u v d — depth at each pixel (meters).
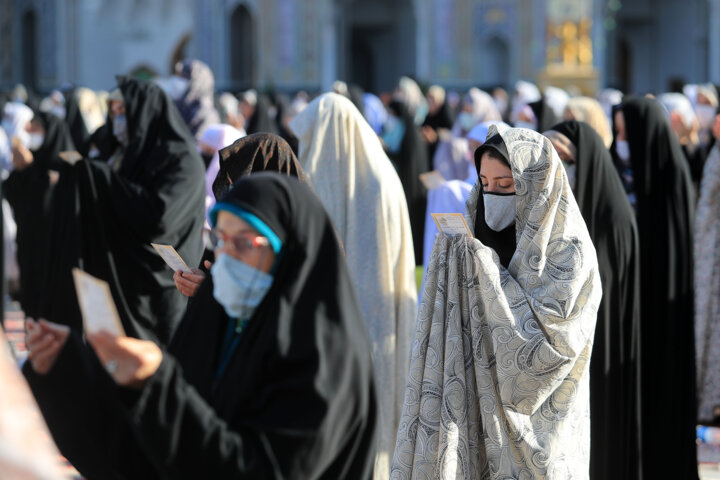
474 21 68.44
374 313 9.53
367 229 9.63
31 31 78.06
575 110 17.28
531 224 7.39
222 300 5.12
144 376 4.50
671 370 11.60
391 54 81.94
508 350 7.19
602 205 9.83
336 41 75.00
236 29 70.69
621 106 12.35
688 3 81.56
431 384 7.43
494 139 7.59
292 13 67.88
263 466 4.68
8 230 22.05
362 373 5.04
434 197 11.74
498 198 7.61
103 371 4.71
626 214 9.88
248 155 8.12
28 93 39.56
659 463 11.39
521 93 33.28
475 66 68.81
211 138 13.79
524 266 7.41
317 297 5.04
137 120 12.41
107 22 77.19
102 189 12.05
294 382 4.85
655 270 11.87
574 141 9.93
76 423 4.64
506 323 7.21
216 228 5.16
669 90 83.06
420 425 7.41
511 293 7.37
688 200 12.10
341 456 5.00
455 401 7.30
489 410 7.26
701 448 14.05
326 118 9.79
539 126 18.75
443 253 7.57
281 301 5.01
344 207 9.70
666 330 11.71
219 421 4.69
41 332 4.68
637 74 84.44
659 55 83.50
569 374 7.39
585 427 7.59
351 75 83.56
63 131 18.80
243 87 70.88
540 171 7.40
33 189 18.11
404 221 9.80
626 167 12.58
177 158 12.26
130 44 77.56
